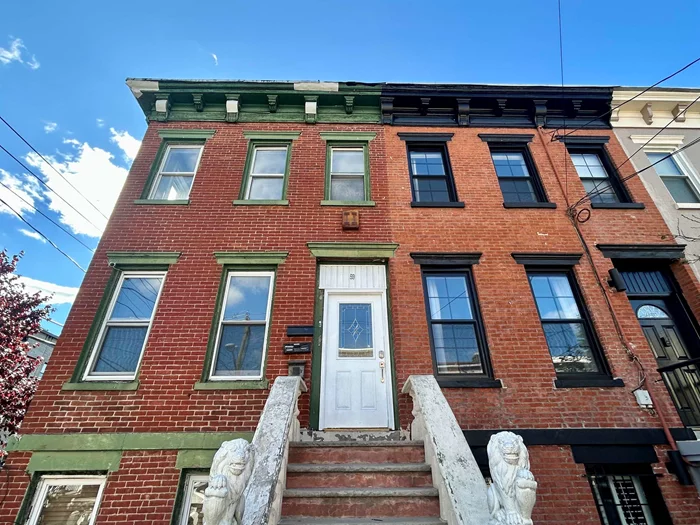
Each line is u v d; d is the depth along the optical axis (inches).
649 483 204.5
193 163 319.6
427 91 342.0
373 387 231.6
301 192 297.7
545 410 217.2
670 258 273.6
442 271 269.3
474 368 237.5
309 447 172.9
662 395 224.7
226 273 260.5
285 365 226.5
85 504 189.6
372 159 318.3
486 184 307.1
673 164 333.7
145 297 251.4
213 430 203.5
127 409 207.5
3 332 365.7
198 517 187.9
